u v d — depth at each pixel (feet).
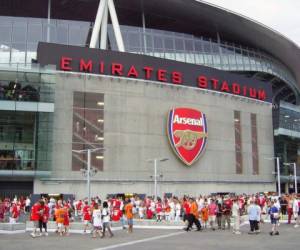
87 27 179.01
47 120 140.67
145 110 156.76
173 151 160.25
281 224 98.84
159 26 197.47
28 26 171.83
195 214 84.17
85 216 80.02
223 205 88.94
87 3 177.06
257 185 186.19
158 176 153.58
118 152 149.89
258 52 231.71
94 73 150.10
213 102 174.91
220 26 205.05
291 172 229.66
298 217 94.48
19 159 138.00
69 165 142.61
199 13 192.85
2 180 138.41
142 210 109.91
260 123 192.13
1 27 169.48
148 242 63.41
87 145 145.89
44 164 138.51
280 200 114.93
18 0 171.32
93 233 72.54
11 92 137.28
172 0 182.29
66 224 76.23
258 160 188.75
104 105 150.20
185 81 167.53
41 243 62.34
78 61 148.77
